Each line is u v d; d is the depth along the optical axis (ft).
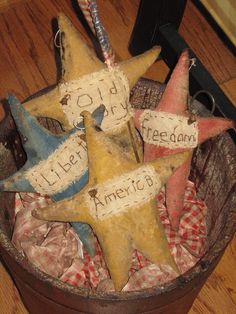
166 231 1.75
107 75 1.47
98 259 1.67
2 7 2.70
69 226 1.71
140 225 1.42
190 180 1.90
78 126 1.48
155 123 1.58
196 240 1.77
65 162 1.47
